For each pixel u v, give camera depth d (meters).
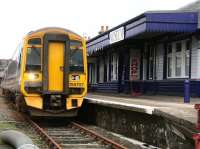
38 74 17.67
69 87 17.84
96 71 37.41
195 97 19.73
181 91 21.03
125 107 13.98
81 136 14.42
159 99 19.69
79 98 18.02
